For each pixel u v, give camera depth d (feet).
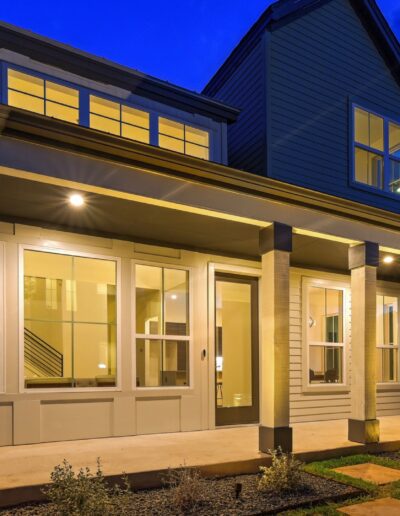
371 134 29.48
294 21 27.02
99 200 16.46
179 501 12.76
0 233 18.53
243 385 24.32
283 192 18.43
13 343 18.33
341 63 28.55
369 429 19.83
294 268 26.89
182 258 22.86
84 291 20.49
